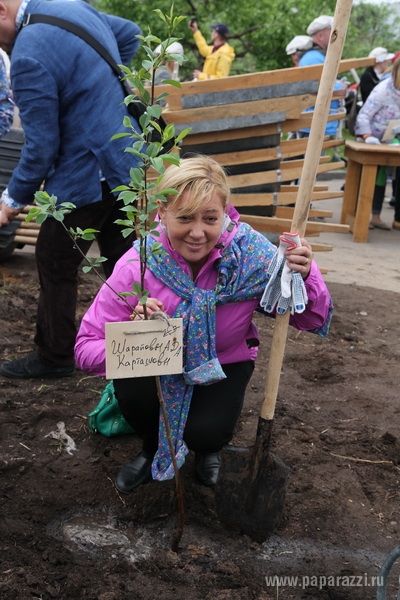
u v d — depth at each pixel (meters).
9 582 2.45
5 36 3.43
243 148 5.65
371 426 3.69
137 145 2.17
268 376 2.62
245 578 2.56
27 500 2.94
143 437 2.94
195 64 13.55
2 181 5.36
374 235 8.27
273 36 13.26
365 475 3.26
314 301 2.61
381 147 7.52
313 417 3.74
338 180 12.12
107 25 3.68
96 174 3.51
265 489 2.71
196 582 2.51
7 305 4.97
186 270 2.56
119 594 2.43
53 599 2.42
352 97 10.78
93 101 3.42
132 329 2.27
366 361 4.55
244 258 2.57
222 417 2.74
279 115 5.50
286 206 6.22
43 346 3.88
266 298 2.53
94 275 5.88
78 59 3.36
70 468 3.16
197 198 2.33
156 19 12.56
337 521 2.92
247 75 5.43
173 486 3.03
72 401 3.72
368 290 6.09
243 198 5.82
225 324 2.65
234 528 2.78
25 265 6.09
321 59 8.52
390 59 9.06
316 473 3.23
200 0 13.35
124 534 2.80
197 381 2.57
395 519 2.97
